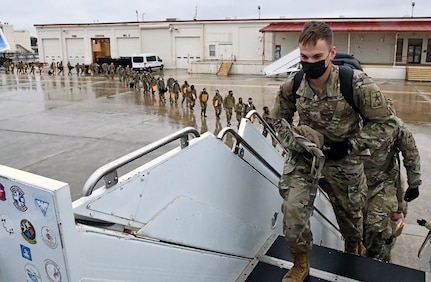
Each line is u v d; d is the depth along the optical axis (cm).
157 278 163
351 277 227
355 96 200
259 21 3288
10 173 119
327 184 237
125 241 141
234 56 3428
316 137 205
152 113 1459
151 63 3353
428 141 1048
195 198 190
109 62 3288
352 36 3070
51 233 115
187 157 181
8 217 125
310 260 241
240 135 243
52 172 771
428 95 1916
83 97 1864
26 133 1107
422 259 248
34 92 2050
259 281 229
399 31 2792
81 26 3888
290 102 229
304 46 192
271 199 290
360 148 209
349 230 256
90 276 126
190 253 187
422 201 630
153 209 160
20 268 129
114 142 1010
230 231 228
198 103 1698
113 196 139
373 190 316
